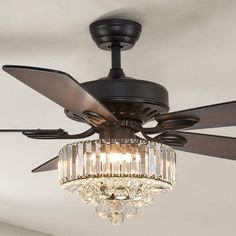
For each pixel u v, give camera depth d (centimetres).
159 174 193
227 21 204
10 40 219
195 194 410
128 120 201
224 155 228
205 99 269
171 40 217
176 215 462
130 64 236
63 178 198
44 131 203
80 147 194
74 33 213
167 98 203
